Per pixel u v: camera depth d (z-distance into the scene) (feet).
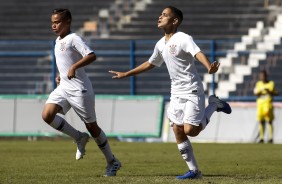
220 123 220.02
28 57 248.11
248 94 256.32
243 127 219.82
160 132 221.87
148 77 250.98
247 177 91.56
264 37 287.28
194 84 85.51
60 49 91.09
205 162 125.29
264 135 225.97
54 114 91.20
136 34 299.79
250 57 257.96
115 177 89.76
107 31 302.25
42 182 83.10
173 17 85.87
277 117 224.74
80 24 306.35
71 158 132.98
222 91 257.14
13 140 224.94
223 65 258.98
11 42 246.68
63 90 91.86
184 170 106.52
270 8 299.17
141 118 223.51
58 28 91.09
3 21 311.27
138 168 110.63
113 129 224.12
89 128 92.99
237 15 299.38
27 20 310.86
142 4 310.24
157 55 89.66
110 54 245.86
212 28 296.71
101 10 310.45
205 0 305.12
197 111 85.35
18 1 317.83
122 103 224.33
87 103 91.86
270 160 130.62
